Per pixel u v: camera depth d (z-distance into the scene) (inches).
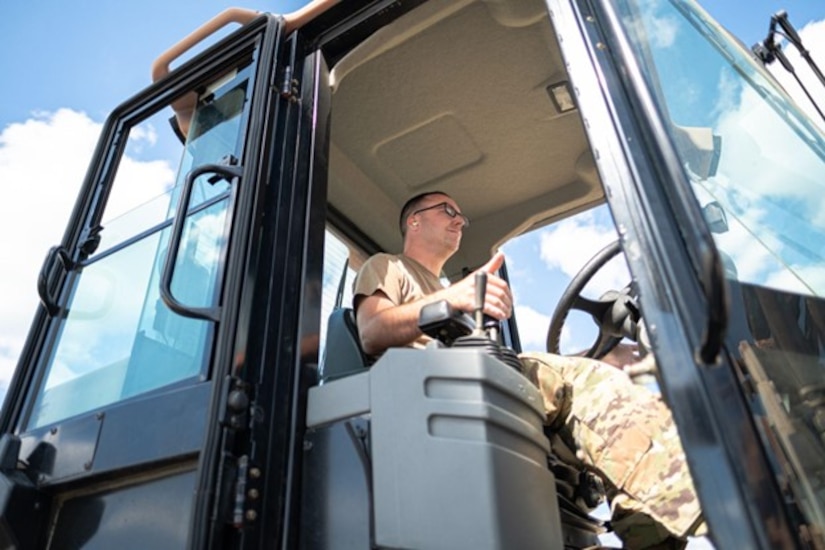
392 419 47.1
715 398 31.9
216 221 61.0
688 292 34.2
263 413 50.2
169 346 56.8
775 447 36.2
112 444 52.6
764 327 43.2
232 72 75.2
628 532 52.1
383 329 69.0
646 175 38.8
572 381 57.7
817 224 51.8
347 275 101.0
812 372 43.7
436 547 41.1
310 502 48.3
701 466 30.9
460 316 53.9
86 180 77.8
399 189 107.1
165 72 83.5
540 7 80.5
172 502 48.3
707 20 61.7
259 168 61.3
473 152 101.7
